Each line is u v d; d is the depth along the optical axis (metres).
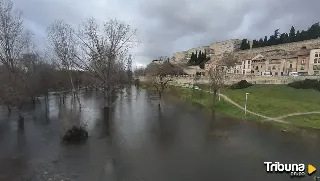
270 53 118.19
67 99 74.88
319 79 59.31
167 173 22.16
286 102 48.53
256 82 73.25
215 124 41.19
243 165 23.84
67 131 32.47
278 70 95.31
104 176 21.58
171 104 65.12
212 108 56.12
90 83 99.19
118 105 63.06
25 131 36.44
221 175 21.73
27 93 57.81
